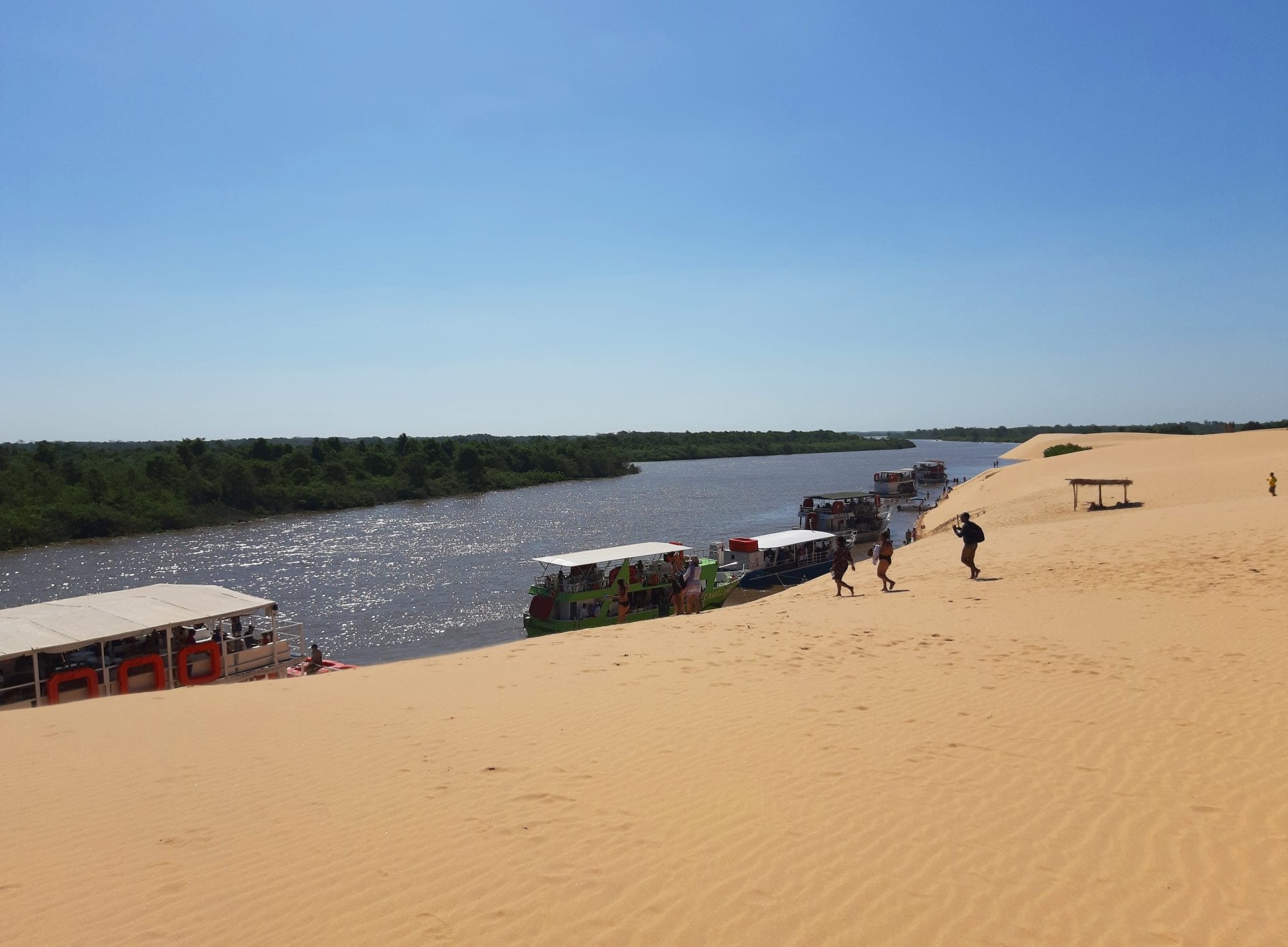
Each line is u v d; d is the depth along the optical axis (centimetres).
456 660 1499
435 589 4588
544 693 1170
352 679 1347
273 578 4947
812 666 1295
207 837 693
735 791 770
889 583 2334
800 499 9506
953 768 814
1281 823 661
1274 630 1370
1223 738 870
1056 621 1578
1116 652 1289
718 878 600
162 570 5209
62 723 1085
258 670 2345
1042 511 4622
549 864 627
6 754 944
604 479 14012
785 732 946
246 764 883
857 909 551
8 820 741
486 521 7806
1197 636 1369
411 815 730
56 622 2058
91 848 677
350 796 780
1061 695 1060
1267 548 2194
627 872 612
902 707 1032
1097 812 696
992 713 995
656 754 883
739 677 1239
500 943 519
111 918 561
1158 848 629
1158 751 840
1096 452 7975
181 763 891
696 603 3681
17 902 587
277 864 638
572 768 845
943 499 7606
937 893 570
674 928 532
